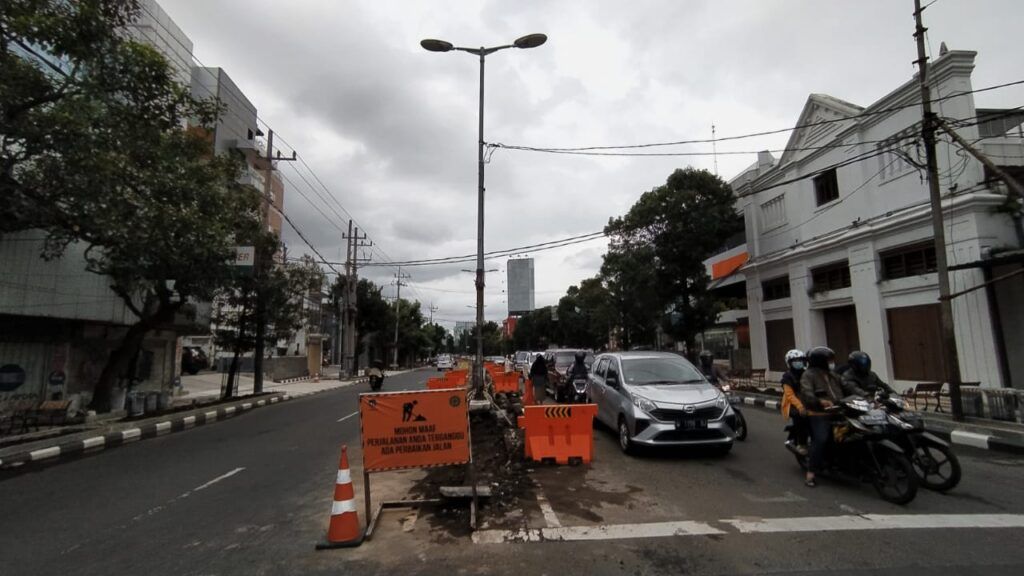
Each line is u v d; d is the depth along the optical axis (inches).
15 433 462.0
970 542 180.2
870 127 626.2
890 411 241.1
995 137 510.0
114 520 225.8
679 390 331.6
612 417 373.1
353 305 1462.8
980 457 318.3
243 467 328.5
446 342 5339.6
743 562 166.9
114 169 395.2
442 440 217.2
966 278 499.8
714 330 1304.1
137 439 466.6
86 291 613.9
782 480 268.2
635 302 879.1
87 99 374.6
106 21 395.5
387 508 233.1
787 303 794.8
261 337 815.7
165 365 838.5
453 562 172.1
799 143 761.6
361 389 1060.5
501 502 237.3
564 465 309.3
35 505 252.4
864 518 206.7
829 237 688.4
